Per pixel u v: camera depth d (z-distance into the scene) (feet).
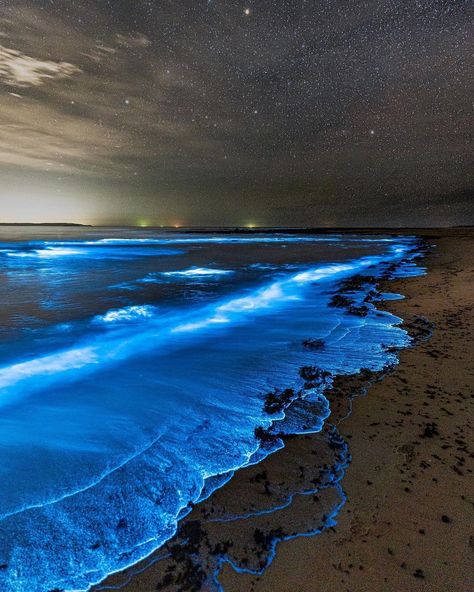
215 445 9.24
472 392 11.68
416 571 5.55
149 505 7.09
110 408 11.53
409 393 11.81
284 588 5.34
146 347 18.62
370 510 6.79
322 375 13.78
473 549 5.91
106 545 6.14
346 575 5.51
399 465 8.11
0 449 9.08
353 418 10.37
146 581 5.49
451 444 8.86
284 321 23.70
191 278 49.06
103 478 7.93
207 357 16.70
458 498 7.02
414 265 56.29
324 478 7.77
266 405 11.49
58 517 6.73
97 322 24.39
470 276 37.88
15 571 5.63
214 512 6.86
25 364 16.15
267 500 7.16
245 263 70.44
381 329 20.03
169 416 10.91
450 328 19.19
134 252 101.40
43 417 10.91
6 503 7.09
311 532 6.33
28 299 32.89
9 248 115.96
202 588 5.36
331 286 39.58
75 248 118.62
